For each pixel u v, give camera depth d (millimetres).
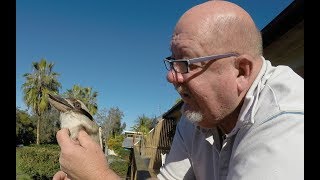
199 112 396
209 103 384
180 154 503
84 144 429
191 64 377
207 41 371
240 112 375
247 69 378
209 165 455
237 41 374
